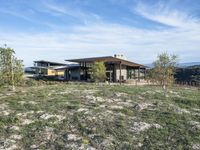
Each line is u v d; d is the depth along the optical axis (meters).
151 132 12.88
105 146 11.21
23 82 35.88
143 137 12.30
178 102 20.20
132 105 18.39
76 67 62.31
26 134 12.44
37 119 14.53
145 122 14.34
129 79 61.03
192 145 11.38
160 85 40.53
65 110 16.36
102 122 14.13
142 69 67.88
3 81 27.86
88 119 14.52
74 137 12.10
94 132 12.70
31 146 11.17
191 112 16.95
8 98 20.55
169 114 16.02
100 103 18.72
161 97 22.08
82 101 19.23
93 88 28.06
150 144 11.48
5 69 28.17
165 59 40.19
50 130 12.96
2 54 28.20
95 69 48.44
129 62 55.09
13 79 28.44
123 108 17.28
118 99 20.39
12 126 13.38
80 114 15.40
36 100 19.44
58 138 12.04
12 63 28.52
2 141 11.58
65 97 20.84
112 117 15.10
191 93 26.72
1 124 13.56
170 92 26.36
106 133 12.65
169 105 18.62
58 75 75.75
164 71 40.19
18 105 17.69
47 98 20.34
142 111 16.77
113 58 54.12
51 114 15.38
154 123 14.24
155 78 40.66
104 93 23.09
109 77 56.72
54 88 28.20
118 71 57.72
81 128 13.20
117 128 13.30
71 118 14.70
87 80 54.38
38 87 31.23
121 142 11.67
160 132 12.88
